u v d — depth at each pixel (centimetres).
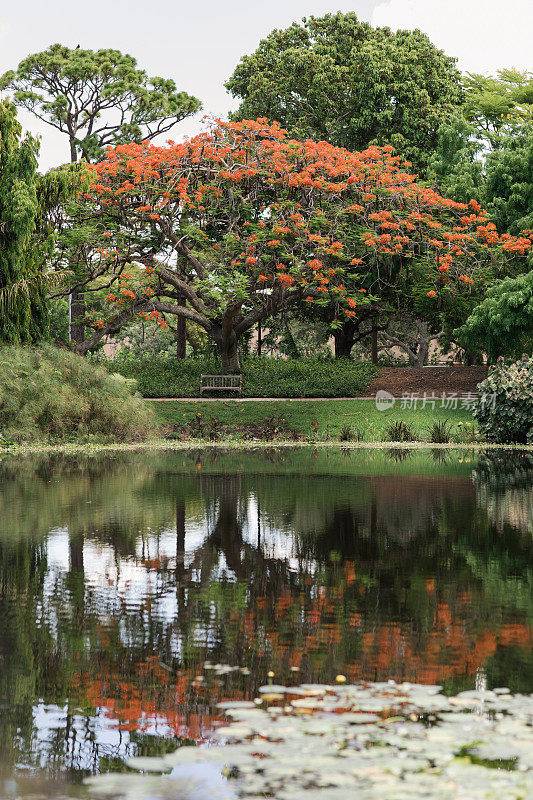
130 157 2936
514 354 3058
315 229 2895
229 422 2912
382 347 5697
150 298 3341
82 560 825
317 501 1255
